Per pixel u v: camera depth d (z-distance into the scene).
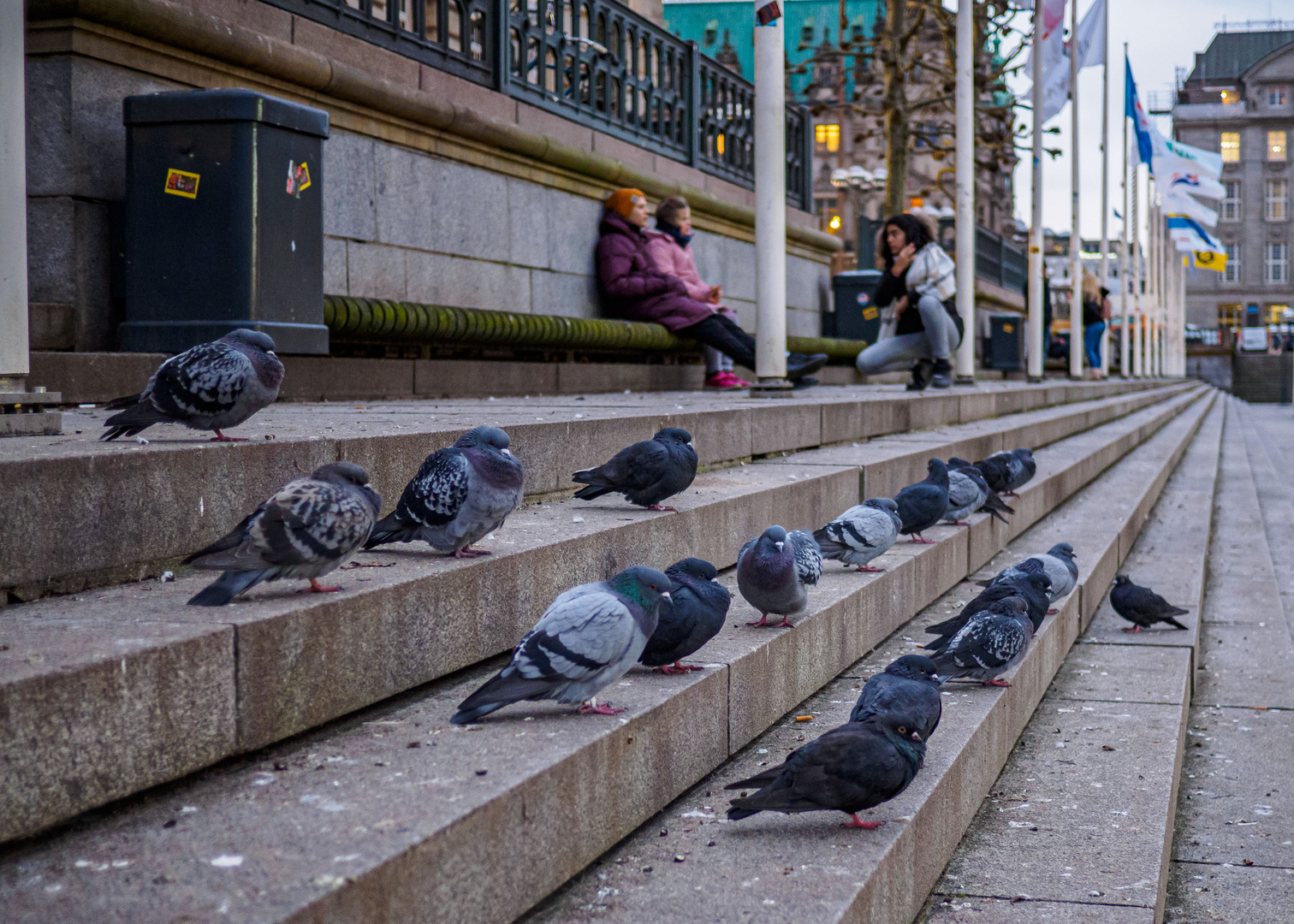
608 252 13.59
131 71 8.02
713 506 5.56
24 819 2.27
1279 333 93.44
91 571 3.31
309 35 9.54
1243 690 7.72
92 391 6.57
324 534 3.09
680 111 16.09
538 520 4.89
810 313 20.80
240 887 2.12
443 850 2.42
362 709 3.28
